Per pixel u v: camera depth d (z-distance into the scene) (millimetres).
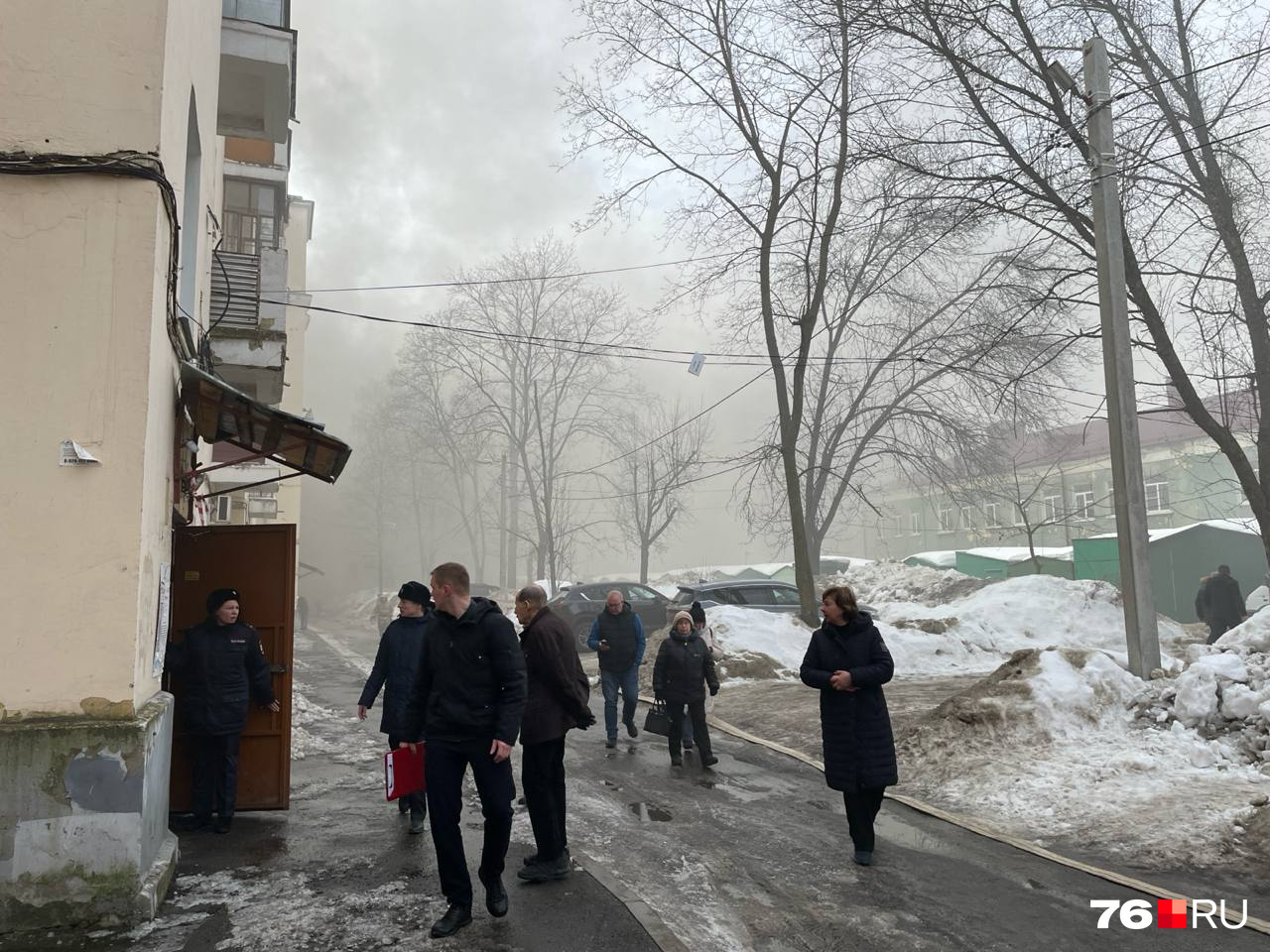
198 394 6098
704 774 8102
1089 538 25953
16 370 4250
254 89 11727
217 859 5266
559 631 5035
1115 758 7109
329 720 11117
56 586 4184
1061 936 4234
